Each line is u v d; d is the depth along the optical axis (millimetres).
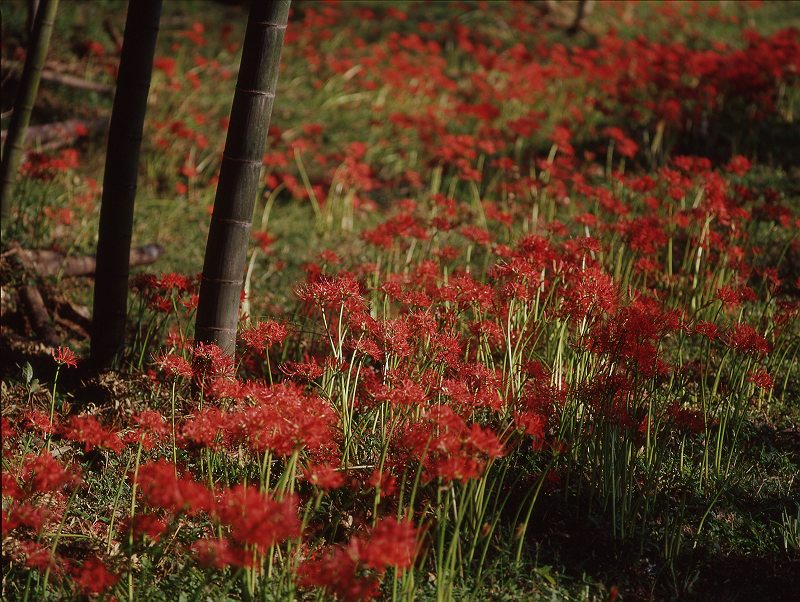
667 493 3527
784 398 4539
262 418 2646
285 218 7922
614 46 10938
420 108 10594
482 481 3094
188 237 7285
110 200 4242
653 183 5980
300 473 3350
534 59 11500
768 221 6902
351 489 3295
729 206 5496
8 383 4348
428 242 6449
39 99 9242
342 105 10891
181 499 2330
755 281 6000
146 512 3084
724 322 5164
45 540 3049
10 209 5520
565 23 14297
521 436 3346
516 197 7391
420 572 2922
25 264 5297
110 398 4121
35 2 8469
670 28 13977
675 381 4387
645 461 3713
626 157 8820
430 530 3203
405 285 4547
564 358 4301
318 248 7125
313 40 12773
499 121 10125
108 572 2719
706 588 3188
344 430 3461
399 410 3525
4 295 5094
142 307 4527
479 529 3045
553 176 7844
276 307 5641
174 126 8008
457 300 4000
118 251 4312
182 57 11633
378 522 3076
